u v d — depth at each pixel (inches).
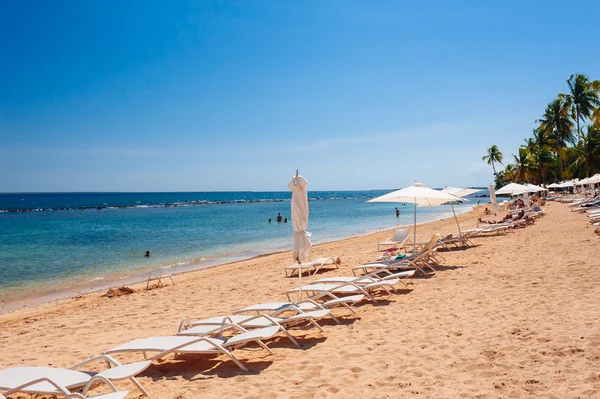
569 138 1782.7
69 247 847.1
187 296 360.2
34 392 136.6
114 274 558.9
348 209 2588.6
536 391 136.5
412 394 141.8
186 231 1197.7
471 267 371.9
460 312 237.0
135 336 248.7
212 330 197.2
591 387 135.3
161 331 255.8
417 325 219.9
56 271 585.3
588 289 259.9
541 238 518.3
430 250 383.2
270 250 766.5
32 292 459.8
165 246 853.8
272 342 210.5
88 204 4148.6
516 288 280.8
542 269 332.5
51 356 221.0
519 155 2249.0
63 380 145.6
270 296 336.8
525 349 172.7
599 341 172.1
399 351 183.9
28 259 693.9
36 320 315.6
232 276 454.9
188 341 171.2
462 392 139.9
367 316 245.9
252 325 201.5
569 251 401.1
